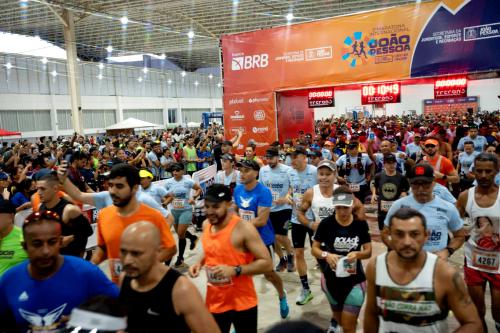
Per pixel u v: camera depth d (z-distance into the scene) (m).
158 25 28.12
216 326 2.47
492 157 3.83
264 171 6.78
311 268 7.14
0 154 17.62
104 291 2.79
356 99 43.75
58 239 2.64
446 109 40.50
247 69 12.71
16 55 34.00
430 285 2.53
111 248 3.75
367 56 11.09
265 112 12.55
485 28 9.81
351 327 3.91
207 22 28.39
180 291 2.40
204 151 17.23
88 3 23.27
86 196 4.52
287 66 12.12
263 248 3.62
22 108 34.56
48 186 4.05
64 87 38.00
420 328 2.56
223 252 3.65
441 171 6.55
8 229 3.69
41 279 2.67
